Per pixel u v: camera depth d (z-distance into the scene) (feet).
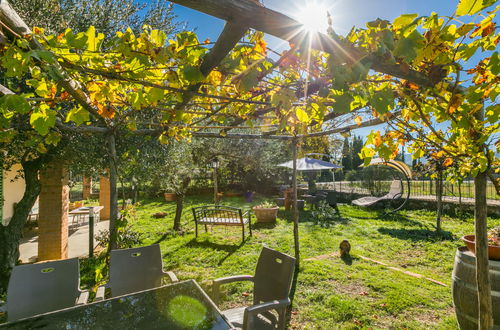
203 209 23.16
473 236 9.34
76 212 27.73
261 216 27.61
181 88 5.53
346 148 55.11
